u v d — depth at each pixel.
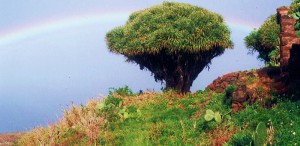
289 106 14.86
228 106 17.09
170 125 17.09
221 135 14.61
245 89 16.81
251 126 14.56
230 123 15.34
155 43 27.52
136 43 28.11
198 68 29.05
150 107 20.95
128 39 28.97
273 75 18.53
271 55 26.81
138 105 21.42
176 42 27.33
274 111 14.81
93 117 18.92
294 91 15.81
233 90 17.61
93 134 16.98
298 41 17.75
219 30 28.09
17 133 24.55
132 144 15.88
